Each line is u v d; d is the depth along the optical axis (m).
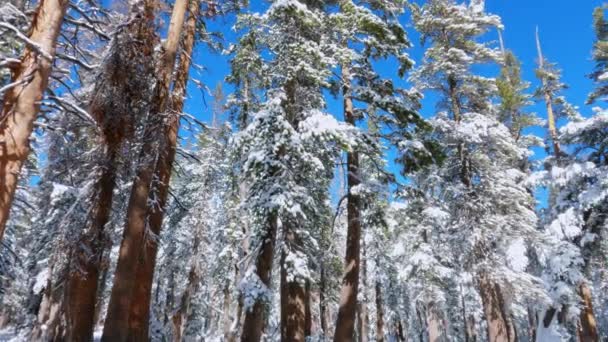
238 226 20.59
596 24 22.53
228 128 17.61
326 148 12.55
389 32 14.58
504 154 19.86
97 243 9.93
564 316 22.05
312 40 14.33
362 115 15.73
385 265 28.33
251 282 11.85
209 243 23.95
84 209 10.12
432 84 20.11
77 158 10.34
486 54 19.66
